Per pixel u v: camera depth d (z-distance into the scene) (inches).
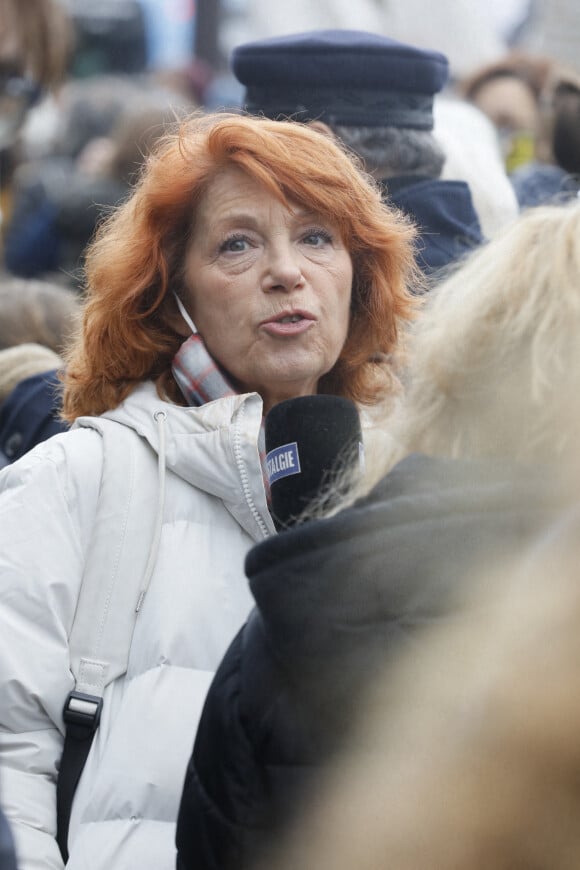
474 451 98.1
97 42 632.4
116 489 141.3
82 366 155.7
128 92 386.6
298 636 91.9
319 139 154.2
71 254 326.0
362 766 84.4
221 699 97.0
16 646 135.2
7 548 138.6
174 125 177.8
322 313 151.9
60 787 133.6
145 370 153.2
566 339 94.1
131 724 131.4
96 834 128.4
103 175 327.0
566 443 90.8
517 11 721.0
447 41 524.4
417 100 202.7
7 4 253.9
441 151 206.2
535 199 269.1
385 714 85.5
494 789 71.3
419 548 91.4
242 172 151.6
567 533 77.9
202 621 135.8
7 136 263.6
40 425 185.6
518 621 75.4
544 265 97.7
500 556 89.6
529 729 70.9
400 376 162.9
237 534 141.6
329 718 90.4
